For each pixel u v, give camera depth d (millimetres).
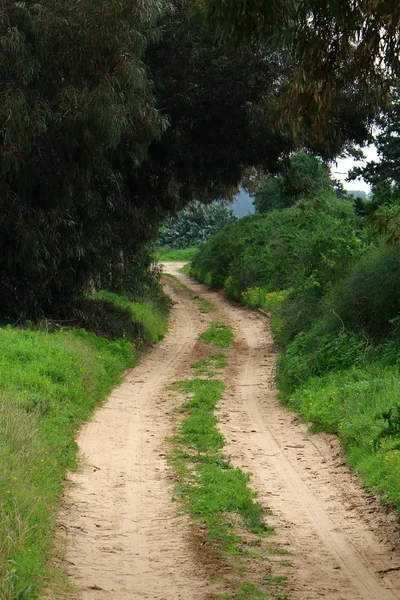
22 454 10320
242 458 13180
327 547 8945
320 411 15664
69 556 8125
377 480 11289
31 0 19078
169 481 11352
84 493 10562
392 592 7551
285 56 24031
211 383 20516
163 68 24547
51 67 19438
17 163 18781
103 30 19125
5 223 20484
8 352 16812
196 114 25922
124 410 16766
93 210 22734
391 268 19125
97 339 23844
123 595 7156
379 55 9000
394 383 15453
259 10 8914
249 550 8664
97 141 19516
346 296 20109
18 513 8180
